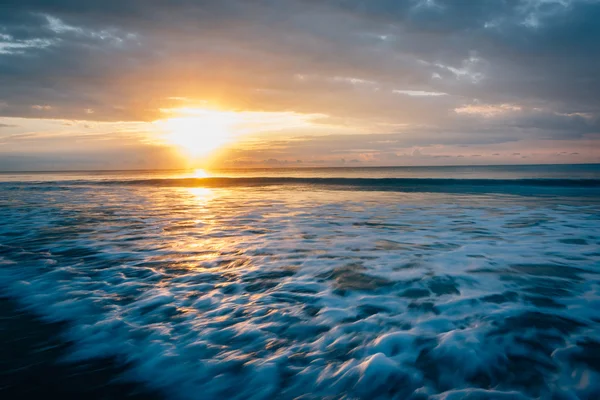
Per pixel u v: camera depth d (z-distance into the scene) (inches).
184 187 882.8
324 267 196.7
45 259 223.5
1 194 705.0
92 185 973.2
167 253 234.2
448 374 99.1
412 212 392.8
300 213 397.4
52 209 460.8
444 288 160.9
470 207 425.4
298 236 276.2
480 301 145.5
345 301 150.6
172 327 132.9
